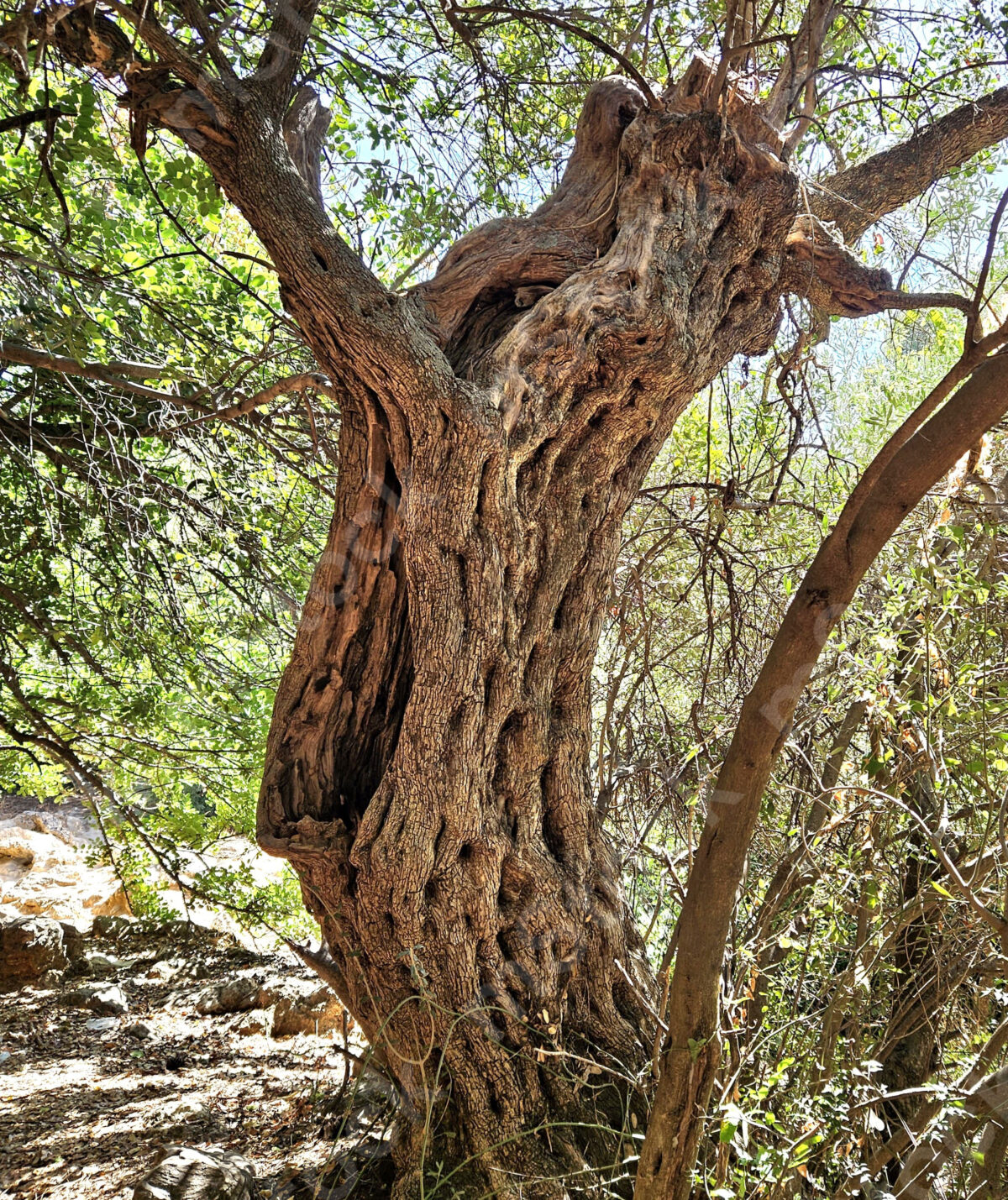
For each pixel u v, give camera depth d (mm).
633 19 4594
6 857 11555
